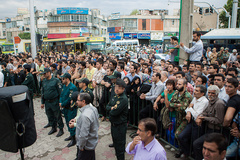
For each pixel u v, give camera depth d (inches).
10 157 170.7
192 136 142.9
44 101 213.8
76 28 2007.9
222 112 122.9
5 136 94.8
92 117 125.9
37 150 178.1
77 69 298.8
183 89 148.2
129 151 93.8
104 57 462.6
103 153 168.6
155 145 87.1
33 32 544.4
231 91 118.9
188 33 241.4
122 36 1893.5
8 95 89.6
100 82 241.3
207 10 772.6
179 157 154.1
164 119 159.5
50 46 1018.7
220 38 588.4
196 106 137.2
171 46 258.7
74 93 154.2
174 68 227.0
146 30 1995.6
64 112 187.0
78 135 126.8
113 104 146.2
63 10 1957.4
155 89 176.6
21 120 94.1
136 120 205.6
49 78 203.5
